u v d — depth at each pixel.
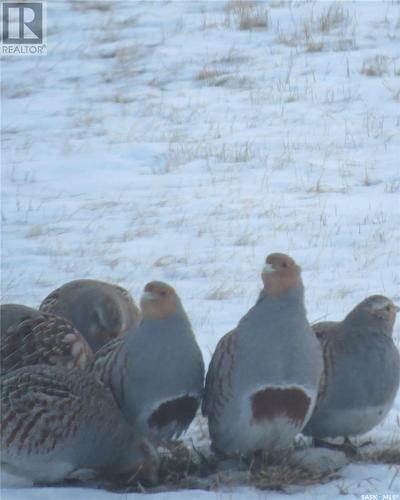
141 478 8.59
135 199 18.53
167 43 28.25
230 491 8.26
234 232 16.44
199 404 8.88
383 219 16.59
